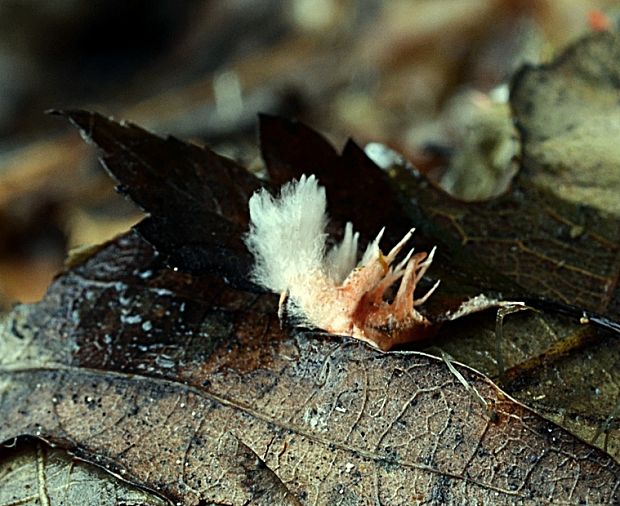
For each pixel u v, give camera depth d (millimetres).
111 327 245
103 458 239
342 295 239
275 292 241
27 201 362
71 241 340
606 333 240
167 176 245
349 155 252
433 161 316
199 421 239
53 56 494
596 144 258
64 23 490
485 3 388
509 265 247
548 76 265
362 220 248
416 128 350
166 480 238
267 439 237
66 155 373
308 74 419
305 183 242
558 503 231
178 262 241
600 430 235
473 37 390
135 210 337
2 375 245
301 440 236
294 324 240
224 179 247
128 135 247
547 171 256
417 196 252
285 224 240
